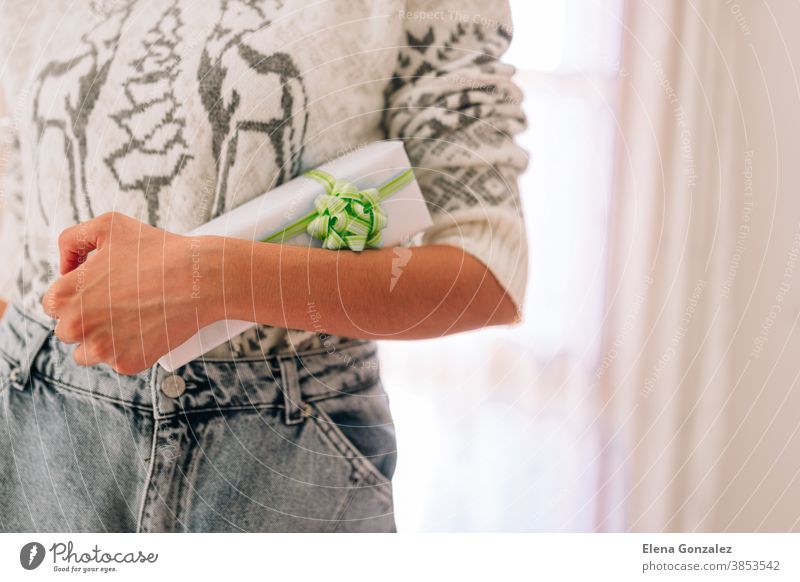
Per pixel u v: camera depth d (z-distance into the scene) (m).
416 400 1.09
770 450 0.81
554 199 1.15
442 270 0.35
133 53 0.40
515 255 0.36
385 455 0.45
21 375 0.42
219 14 0.39
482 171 0.37
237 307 0.34
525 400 1.11
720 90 0.90
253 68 0.38
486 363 1.12
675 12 0.96
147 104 0.39
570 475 1.05
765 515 0.80
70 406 0.41
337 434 0.42
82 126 0.40
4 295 0.46
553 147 1.13
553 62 1.12
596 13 1.08
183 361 0.36
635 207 1.08
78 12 0.42
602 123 1.11
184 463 0.39
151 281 0.33
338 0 0.38
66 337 0.34
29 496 0.42
